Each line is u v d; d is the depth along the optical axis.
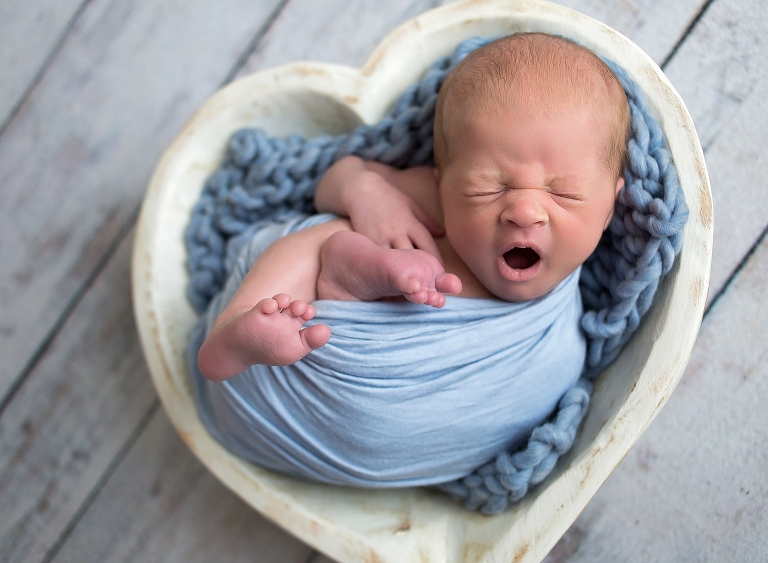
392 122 0.94
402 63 0.97
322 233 0.88
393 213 0.88
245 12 1.19
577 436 0.87
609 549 1.07
